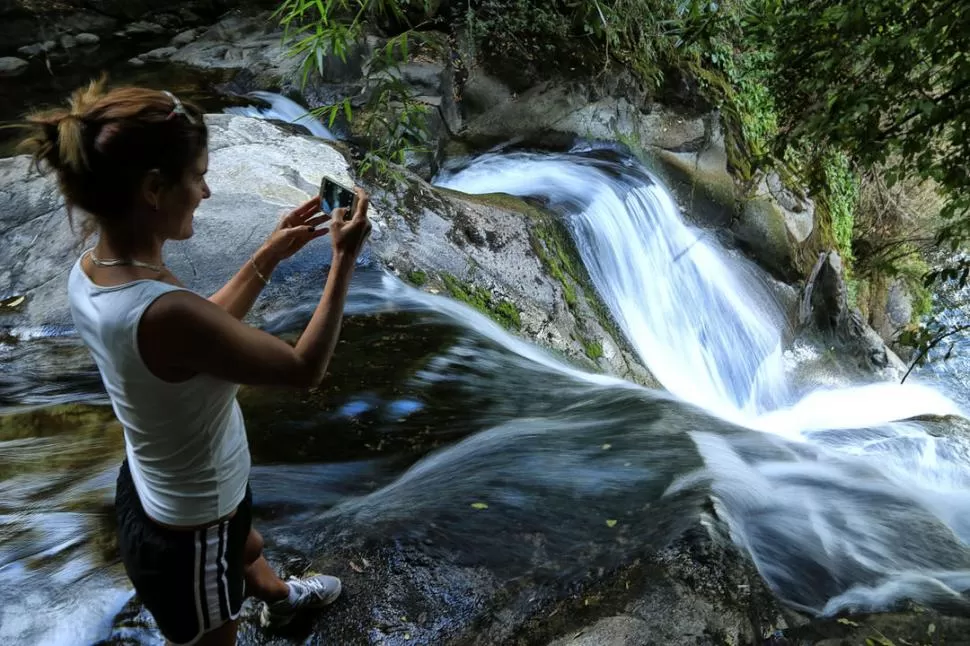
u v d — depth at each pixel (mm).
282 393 3809
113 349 1375
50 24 9789
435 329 4676
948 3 3428
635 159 8672
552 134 8633
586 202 7438
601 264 7145
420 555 2564
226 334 1379
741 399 7992
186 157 1399
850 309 9164
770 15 4324
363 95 7996
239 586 1683
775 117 9555
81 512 2875
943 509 3580
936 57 3617
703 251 8422
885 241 10711
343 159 6160
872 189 10602
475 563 2533
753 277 8719
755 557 2592
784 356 8703
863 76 4109
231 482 1574
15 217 5137
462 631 2273
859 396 8344
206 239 5039
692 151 8930
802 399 8328
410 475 3158
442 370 4199
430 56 8477
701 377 7609
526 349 5160
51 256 4926
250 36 9734
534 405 3922
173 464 1491
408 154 7652
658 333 7445
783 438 3832
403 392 3900
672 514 2705
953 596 2516
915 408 8180
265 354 1414
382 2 5367
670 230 8180
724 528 2600
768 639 2207
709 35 5066
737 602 2289
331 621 2322
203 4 10555
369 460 3295
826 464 3541
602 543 2602
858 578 2596
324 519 2820
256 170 5742
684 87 9062
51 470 3189
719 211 8773
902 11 3744
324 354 1482
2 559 2592
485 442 3406
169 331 1350
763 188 8969
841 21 3715
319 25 5215
